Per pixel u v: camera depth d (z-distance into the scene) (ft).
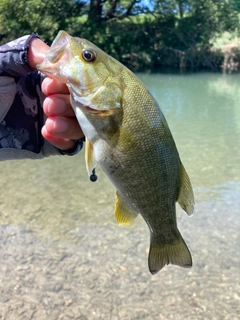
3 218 2.40
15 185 2.95
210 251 2.08
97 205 2.63
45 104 0.82
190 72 11.52
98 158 0.82
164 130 0.84
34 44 0.86
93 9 11.79
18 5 10.07
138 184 0.84
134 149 0.82
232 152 3.87
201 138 4.38
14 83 0.90
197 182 3.04
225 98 7.06
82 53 0.80
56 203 2.64
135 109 0.81
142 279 1.85
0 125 0.94
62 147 0.89
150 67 12.23
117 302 1.70
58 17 10.91
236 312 1.65
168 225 0.89
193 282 1.83
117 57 12.00
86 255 2.03
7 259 1.97
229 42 12.84
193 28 12.16
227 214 2.50
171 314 1.64
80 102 0.80
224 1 12.14
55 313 1.62
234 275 1.89
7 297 1.70
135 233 2.26
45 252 2.04
